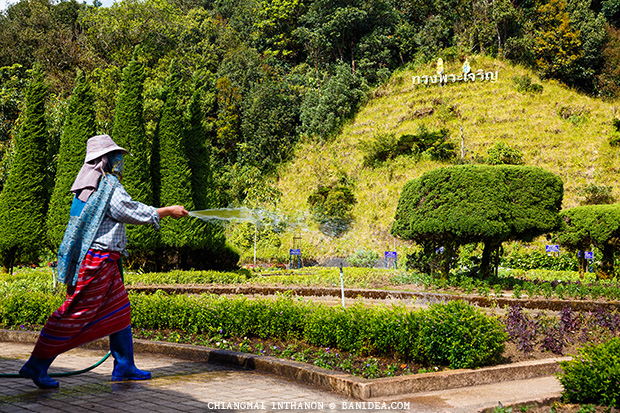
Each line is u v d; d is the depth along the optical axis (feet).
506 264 70.13
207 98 140.36
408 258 48.75
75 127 44.86
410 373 16.28
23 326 22.86
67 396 11.94
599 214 45.55
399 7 180.75
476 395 14.47
